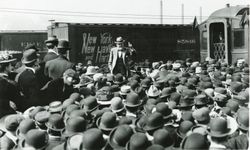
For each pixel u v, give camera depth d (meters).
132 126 5.12
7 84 7.26
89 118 5.78
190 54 22.92
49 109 6.32
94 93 8.35
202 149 3.94
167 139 4.19
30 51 8.30
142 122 5.15
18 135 5.11
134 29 20.70
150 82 8.79
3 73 7.70
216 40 22.41
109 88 7.01
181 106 6.47
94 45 19.27
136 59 20.84
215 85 8.59
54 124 5.05
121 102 6.04
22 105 7.77
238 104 6.06
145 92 8.40
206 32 22.59
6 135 5.28
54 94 8.25
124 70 13.49
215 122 4.58
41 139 4.46
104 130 4.96
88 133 4.28
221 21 20.89
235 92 7.70
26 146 4.46
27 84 8.14
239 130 5.14
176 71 13.01
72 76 8.08
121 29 20.19
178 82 9.10
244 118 5.01
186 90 6.64
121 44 13.50
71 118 4.90
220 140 4.55
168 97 7.16
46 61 9.59
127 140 4.32
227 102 6.24
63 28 18.92
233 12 21.36
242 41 20.08
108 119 4.99
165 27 21.91
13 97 7.44
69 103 6.26
